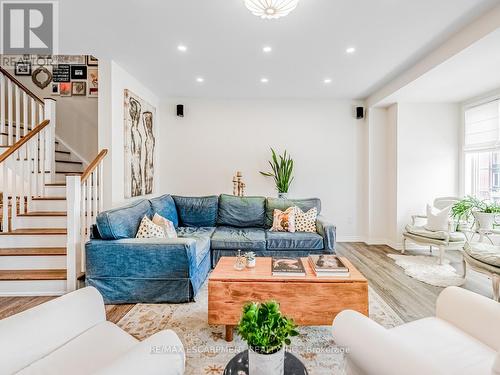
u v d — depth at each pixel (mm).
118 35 2785
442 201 4160
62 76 4895
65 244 3117
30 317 1144
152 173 4621
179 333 2041
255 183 4965
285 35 2758
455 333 1290
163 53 3174
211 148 4949
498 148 3836
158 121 4883
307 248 3445
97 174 3227
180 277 2543
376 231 4797
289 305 1937
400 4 2266
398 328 1350
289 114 4930
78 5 2301
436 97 4191
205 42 2910
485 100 3988
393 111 4566
